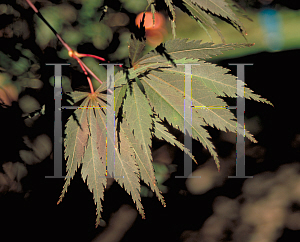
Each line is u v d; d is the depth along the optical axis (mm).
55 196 800
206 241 873
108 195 908
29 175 739
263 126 1046
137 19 902
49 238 764
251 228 895
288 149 1015
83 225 838
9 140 701
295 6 946
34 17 807
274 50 967
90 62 852
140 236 866
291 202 930
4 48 752
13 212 719
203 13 551
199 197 959
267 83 1047
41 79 784
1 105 691
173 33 542
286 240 860
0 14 745
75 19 870
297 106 1028
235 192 976
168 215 914
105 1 648
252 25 950
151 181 539
